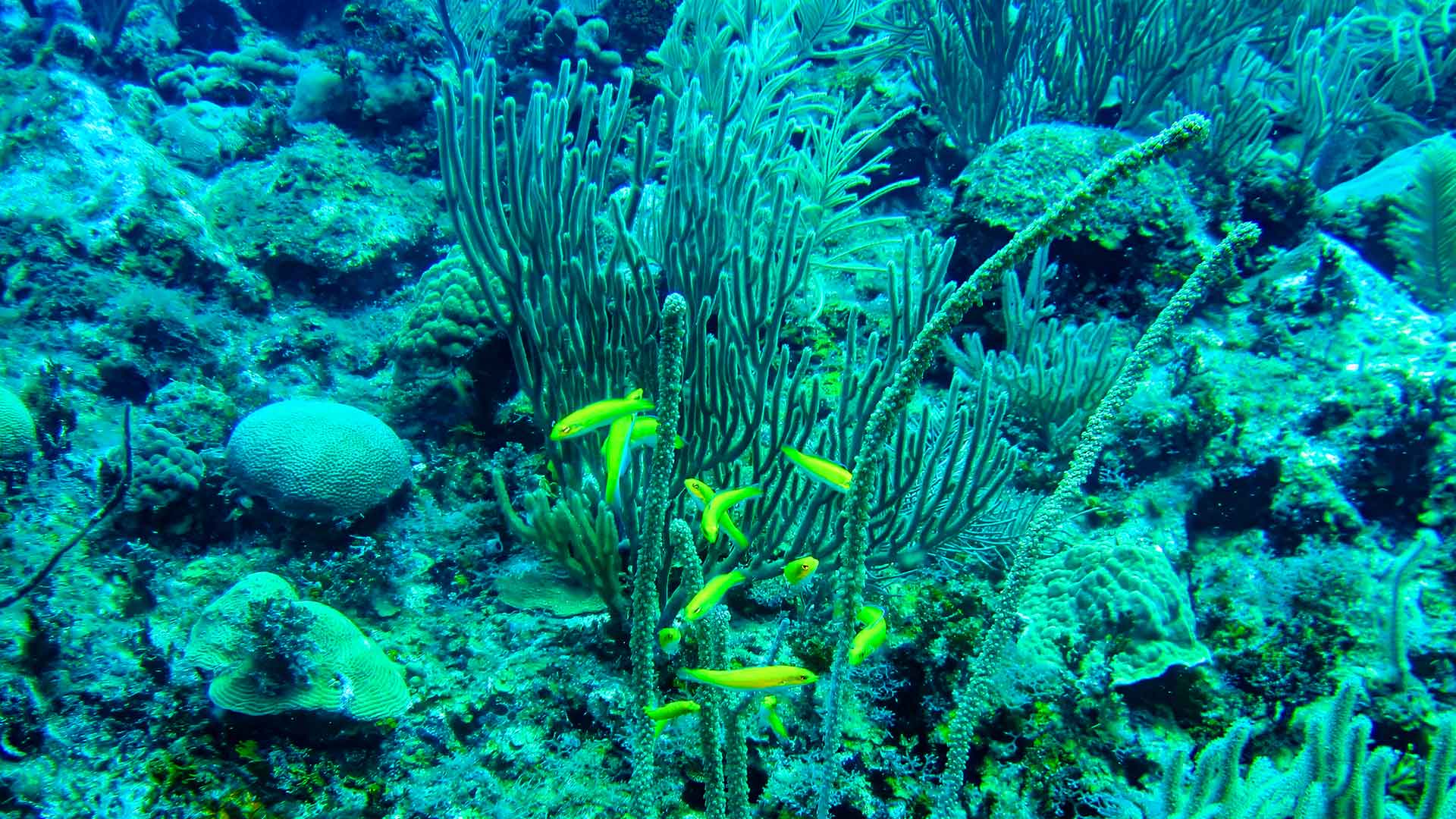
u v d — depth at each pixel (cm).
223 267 164
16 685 93
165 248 159
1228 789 76
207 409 141
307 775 93
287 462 116
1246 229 74
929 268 100
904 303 102
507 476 132
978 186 160
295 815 91
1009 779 90
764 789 90
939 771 92
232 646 95
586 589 112
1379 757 71
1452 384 117
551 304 111
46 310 146
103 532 113
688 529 77
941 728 94
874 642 73
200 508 119
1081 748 91
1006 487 120
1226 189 173
